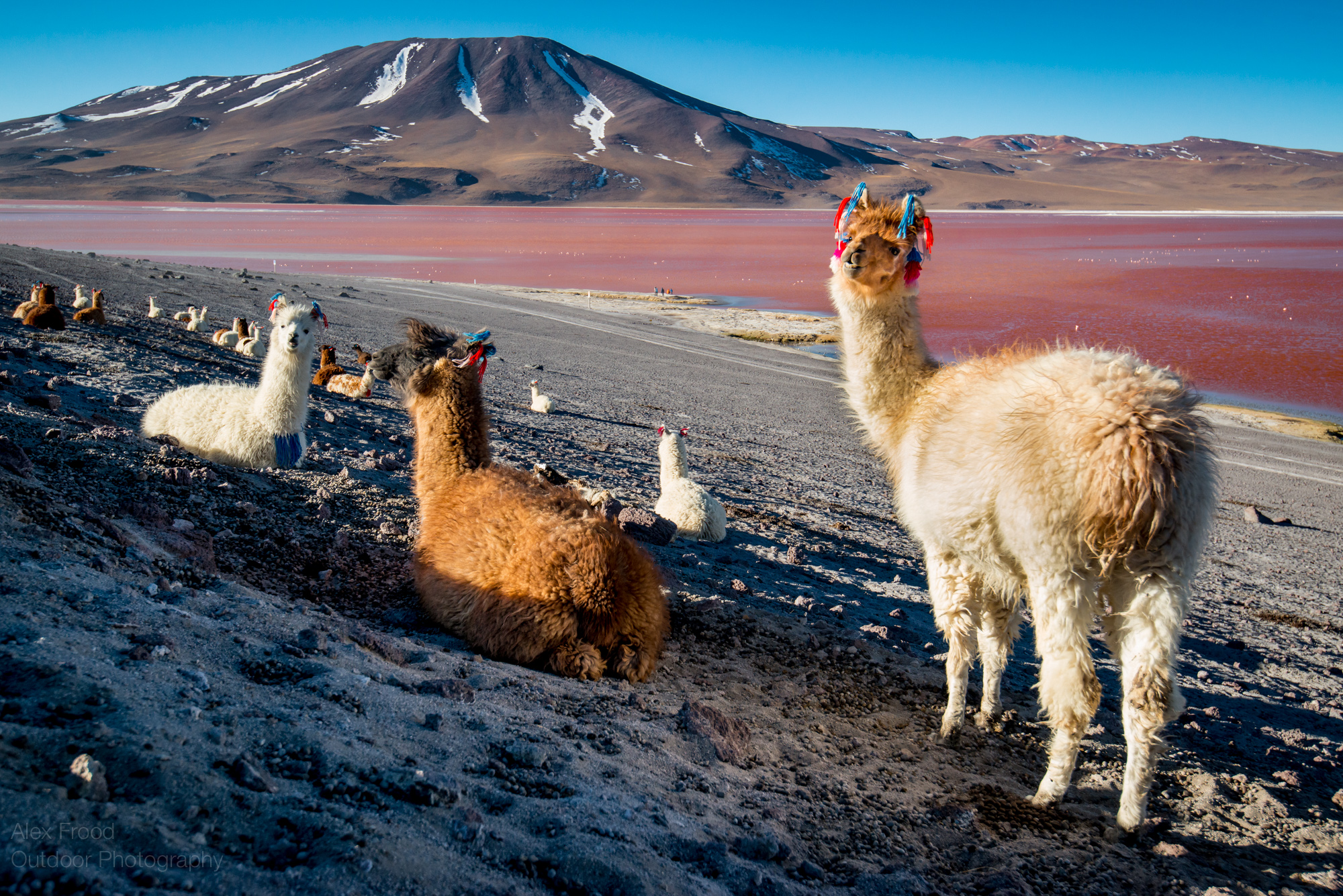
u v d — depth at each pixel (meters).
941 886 3.61
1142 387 3.96
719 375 30.03
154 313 22.30
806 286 63.53
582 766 3.59
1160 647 3.86
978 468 4.24
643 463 15.18
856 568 9.94
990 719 5.53
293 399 8.52
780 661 6.04
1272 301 58.69
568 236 132.25
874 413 5.43
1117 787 4.82
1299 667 8.87
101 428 7.70
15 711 2.51
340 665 3.94
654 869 2.83
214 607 4.18
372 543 6.80
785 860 3.35
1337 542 16.72
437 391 5.80
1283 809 4.74
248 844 2.30
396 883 2.30
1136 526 3.78
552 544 5.00
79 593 3.60
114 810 2.17
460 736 3.53
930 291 64.69
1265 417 28.78
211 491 6.93
